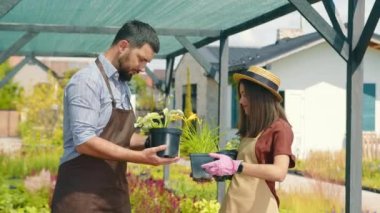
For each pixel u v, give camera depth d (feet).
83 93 11.64
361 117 16.93
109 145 11.61
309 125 61.57
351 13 16.87
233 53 81.35
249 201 12.32
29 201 29.09
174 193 33.55
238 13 25.54
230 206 12.51
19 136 94.02
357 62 16.85
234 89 64.08
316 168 44.88
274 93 12.19
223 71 28.99
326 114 61.82
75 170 12.14
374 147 54.75
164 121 12.80
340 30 16.96
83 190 12.08
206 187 34.45
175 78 86.74
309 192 30.22
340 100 62.08
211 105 70.64
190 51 29.19
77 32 29.04
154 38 12.05
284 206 29.55
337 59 61.93
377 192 39.73
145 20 29.09
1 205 28.02
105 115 12.00
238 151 12.73
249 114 12.34
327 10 17.34
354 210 16.96
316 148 61.57
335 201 28.48
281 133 12.00
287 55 59.31
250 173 11.86
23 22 30.78
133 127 12.67
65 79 91.45
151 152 11.74
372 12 16.11
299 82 61.26
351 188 16.96
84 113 11.60
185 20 28.35
